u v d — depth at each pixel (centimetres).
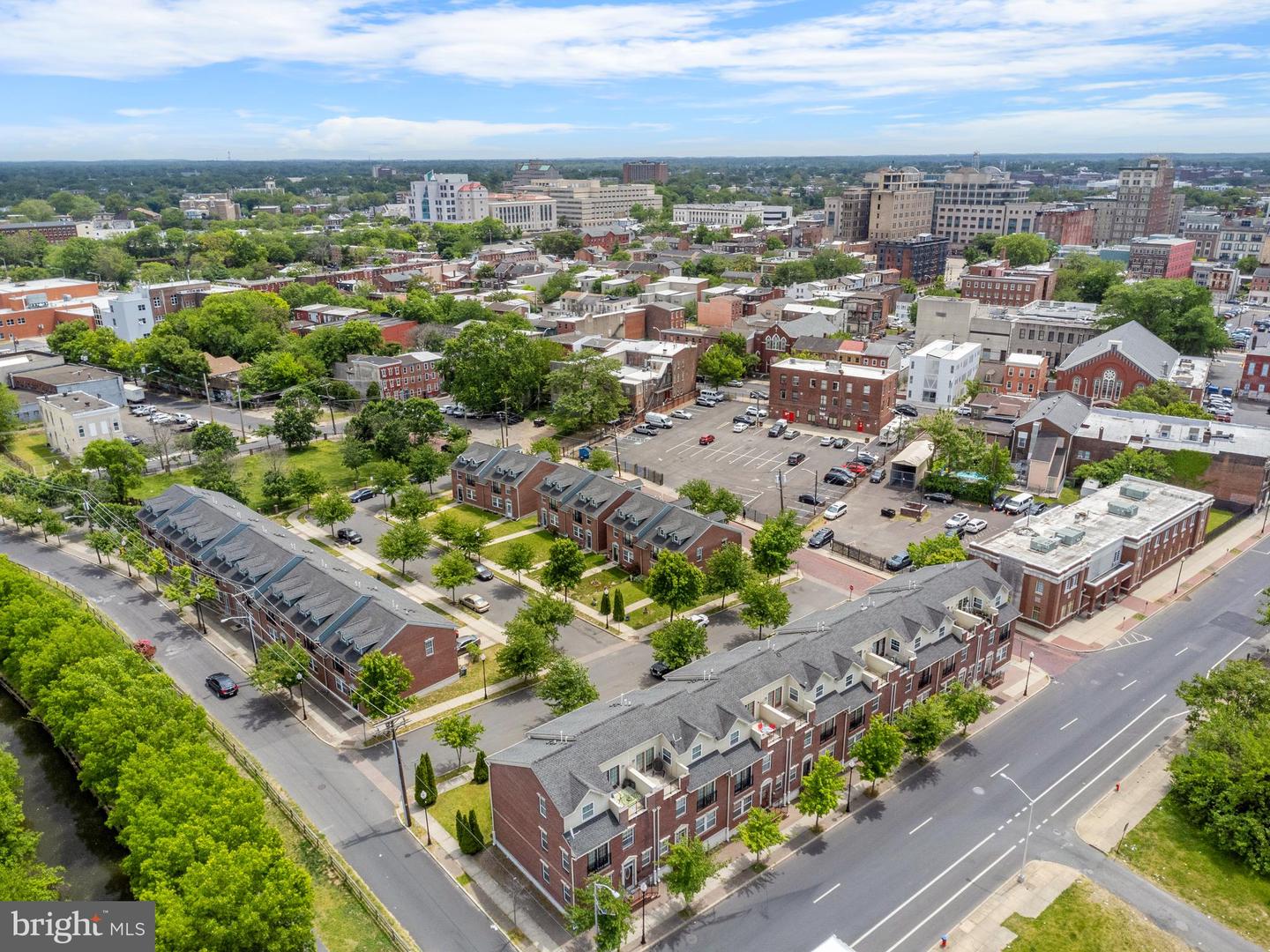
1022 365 18575
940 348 18750
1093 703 8281
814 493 13362
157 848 5322
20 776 7512
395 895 6025
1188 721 7662
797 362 17338
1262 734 6788
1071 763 7431
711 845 6469
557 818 5634
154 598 10594
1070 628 9638
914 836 6619
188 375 19350
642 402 17600
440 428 15575
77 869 6450
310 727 7975
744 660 7025
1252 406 18075
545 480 12300
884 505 13025
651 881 6100
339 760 7494
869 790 7144
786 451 15475
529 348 17850
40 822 6975
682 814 6122
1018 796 7050
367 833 6619
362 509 13225
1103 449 13538
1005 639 8581
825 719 6944
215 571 9875
